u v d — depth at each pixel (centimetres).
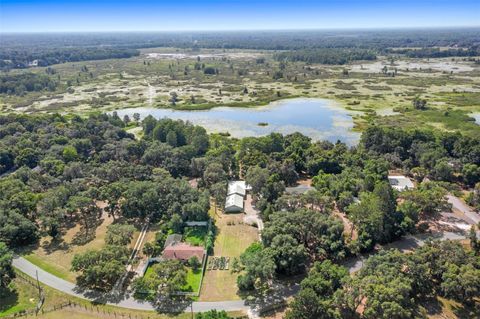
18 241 9206
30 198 10362
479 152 12962
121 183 10994
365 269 7112
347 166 13050
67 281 7881
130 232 8775
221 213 10744
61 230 9919
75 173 12312
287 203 9800
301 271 7975
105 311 7000
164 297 7338
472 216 10231
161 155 13550
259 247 8600
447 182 12144
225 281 7788
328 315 6262
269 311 6912
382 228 8806
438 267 7262
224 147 14012
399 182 12094
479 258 7331
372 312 6153
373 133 15038
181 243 8944
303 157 13650
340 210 10700
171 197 10450
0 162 13462
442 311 6800
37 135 15350
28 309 7081
